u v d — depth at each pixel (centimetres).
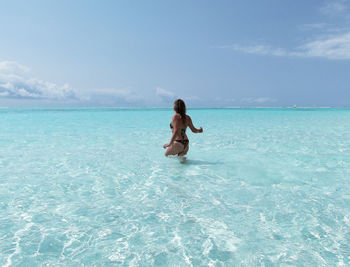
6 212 267
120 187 346
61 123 1374
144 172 420
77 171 426
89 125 1264
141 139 784
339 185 348
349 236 217
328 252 194
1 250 197
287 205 282
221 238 215
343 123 1404
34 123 1357
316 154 553
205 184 356
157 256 191
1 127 1136
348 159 504
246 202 291
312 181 366
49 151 591
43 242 209
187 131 1022
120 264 181
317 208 273
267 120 1673
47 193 324
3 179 380
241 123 1426
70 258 188
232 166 454
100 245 205
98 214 262
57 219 251
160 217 255
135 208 278
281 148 627
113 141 742
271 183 359
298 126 1231
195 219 250
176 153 482
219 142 723
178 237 217
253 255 192
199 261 185
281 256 190
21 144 686
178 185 353
